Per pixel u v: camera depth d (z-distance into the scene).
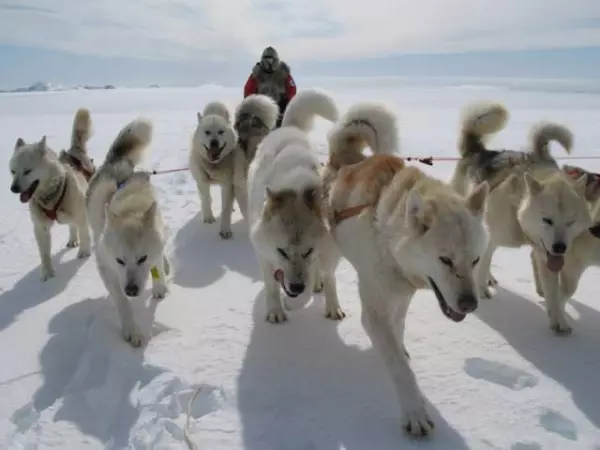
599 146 8.24
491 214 3.21
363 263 2.27
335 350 2.73
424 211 1.96
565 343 2.71
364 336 2.86
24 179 3.68
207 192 4.97
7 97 28.50
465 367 2.53
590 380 2.40
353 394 2.36
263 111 5.15
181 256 4.20
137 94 31.62
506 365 2.53
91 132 4.59
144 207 3.11
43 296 3.57
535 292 3.35
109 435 2.22
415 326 2.92
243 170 4.70
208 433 2.12
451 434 2.08
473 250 1.90
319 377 2.49
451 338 2.78
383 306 2.23
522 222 2.96
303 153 2.99
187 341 2.84
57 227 5.08
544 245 2.84
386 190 2.24
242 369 2.57
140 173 3.60
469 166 3.58
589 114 13.57
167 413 2.29
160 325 3.05
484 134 3.65
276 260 2.70
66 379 2.68
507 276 3.63
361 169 2.53
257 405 2.29
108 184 3.46
